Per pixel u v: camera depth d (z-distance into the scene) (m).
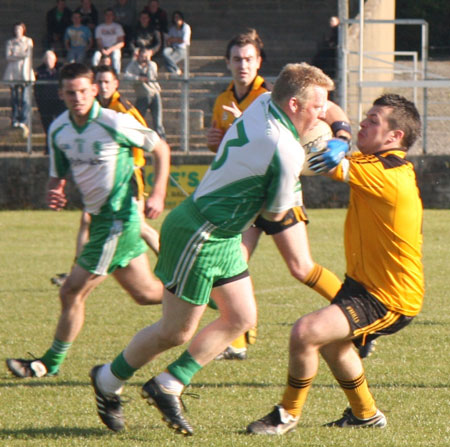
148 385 15.62
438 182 58.53
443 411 17.80
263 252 43.88
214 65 78.81
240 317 15.91
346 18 58.50
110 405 16.23
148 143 20.44
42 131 68.50
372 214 15.58
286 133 14.70
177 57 69.62
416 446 15.36
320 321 15.46
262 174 14.78
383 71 64.56
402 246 15.59
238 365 21.89
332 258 41.03
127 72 62.38
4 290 33.38
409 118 16.03
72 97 19.48
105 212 20.16
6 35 82.81
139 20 69.69
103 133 19.84
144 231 28.34
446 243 45.78
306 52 79.75
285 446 15.33
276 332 25.91
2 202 60.72
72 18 69.50
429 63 104.06
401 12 124.88
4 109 69.12
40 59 79.69
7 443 15.62
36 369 20.72
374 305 15.62
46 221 54.91
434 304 30.36
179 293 15.48
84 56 68.81
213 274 15.55
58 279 33.84
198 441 15.66
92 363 22.19
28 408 18.08
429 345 24.11
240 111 23.94
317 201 59.62
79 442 15.67
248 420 17.19
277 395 19.14
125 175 20.23
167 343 15.94
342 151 15.20
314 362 15.76
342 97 57.91
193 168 58.66
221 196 15.08
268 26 82.38
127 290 21.00
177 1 83.19
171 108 67.94
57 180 21.11
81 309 20.67
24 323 27.30
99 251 20.14
